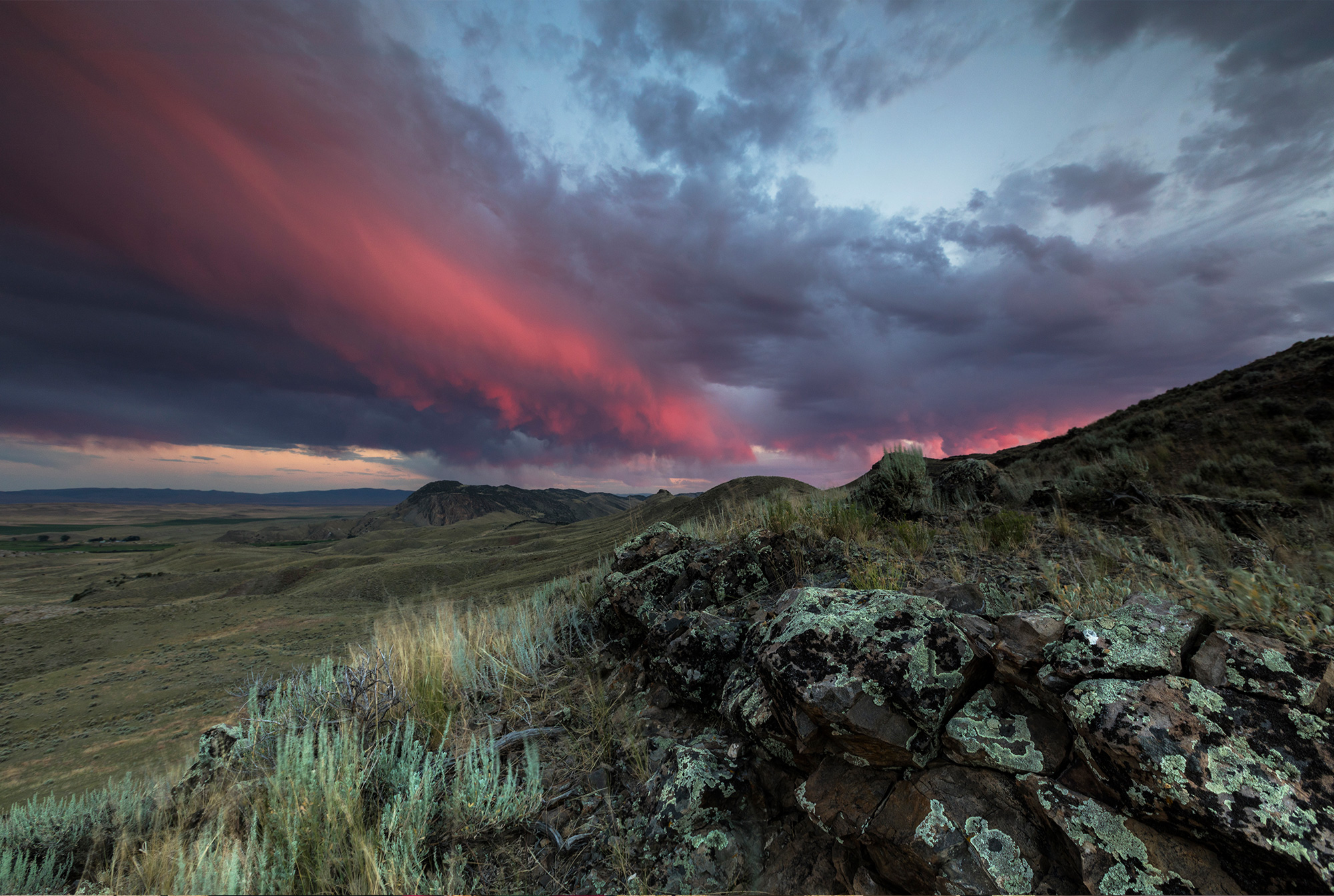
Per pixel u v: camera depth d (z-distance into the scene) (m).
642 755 4.24
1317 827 2.10
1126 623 3.04
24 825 4.29
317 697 5.40
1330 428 16.25
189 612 56.50
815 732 3.21
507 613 8.20
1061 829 2.53
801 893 2.93
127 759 16.78
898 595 3.68
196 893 2.83
